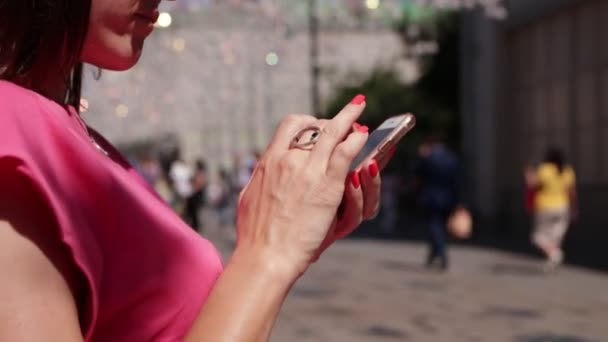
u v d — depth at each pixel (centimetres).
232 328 140
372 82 4044
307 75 5256
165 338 151
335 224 152
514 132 2805
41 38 155
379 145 154
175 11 1930
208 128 5250
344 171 147
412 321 1127
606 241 2234
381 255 2055
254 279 143
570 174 1705
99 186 145
